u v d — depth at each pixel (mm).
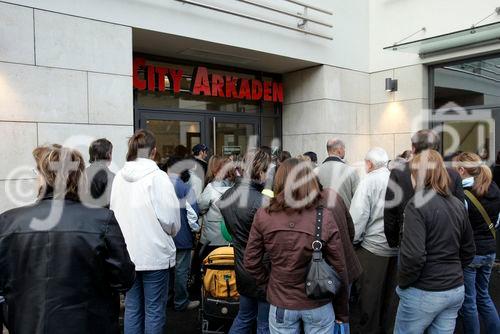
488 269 3098
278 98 7312
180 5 5090
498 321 3105
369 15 7441
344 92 7027
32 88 4105
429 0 6645
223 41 5484
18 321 1736
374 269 3316
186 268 4023
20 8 4035
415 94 6887
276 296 2146
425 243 2299
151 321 2803
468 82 6535
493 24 5391
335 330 2227
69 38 4312
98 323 1815
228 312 3320
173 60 6211
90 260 1776
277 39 6070
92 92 4465
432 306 2301
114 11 4602
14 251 1754
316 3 6574
